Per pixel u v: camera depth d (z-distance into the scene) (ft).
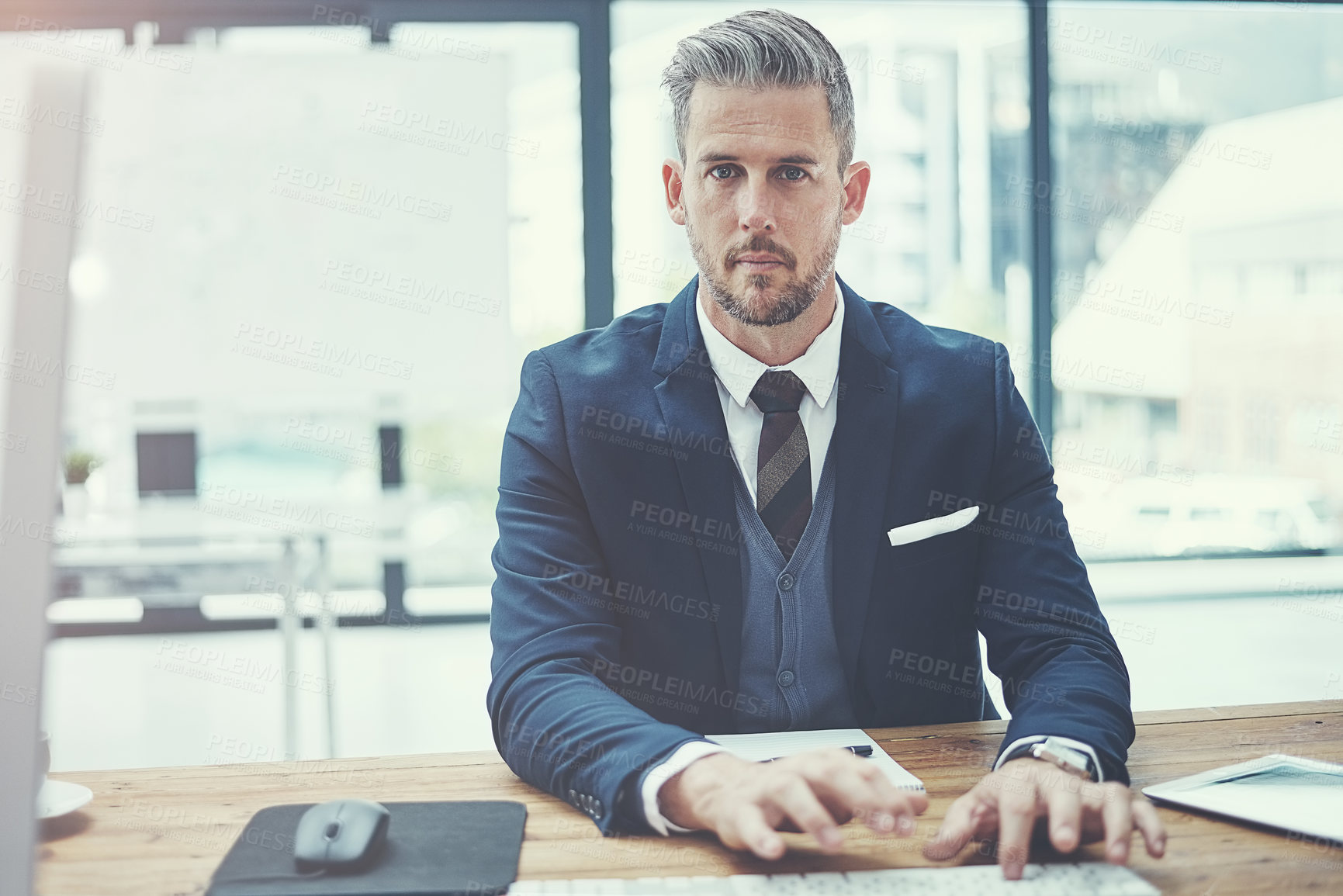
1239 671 11.28
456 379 12.89
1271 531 14.47
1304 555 14.53
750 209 3.08
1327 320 14.43
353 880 2.17
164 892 2.17
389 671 12.14
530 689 2.82
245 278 12.65
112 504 10.95
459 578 14.07
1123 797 2.29
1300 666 11.46
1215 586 14.37
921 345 3.64
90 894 2.16
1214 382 14.24
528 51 12.90
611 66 12.92
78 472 10.02
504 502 3.37
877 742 3.05
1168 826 2.45
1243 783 2.67
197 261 12.59
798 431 3.38
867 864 2.26
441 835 2.42
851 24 13.23
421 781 2.85
